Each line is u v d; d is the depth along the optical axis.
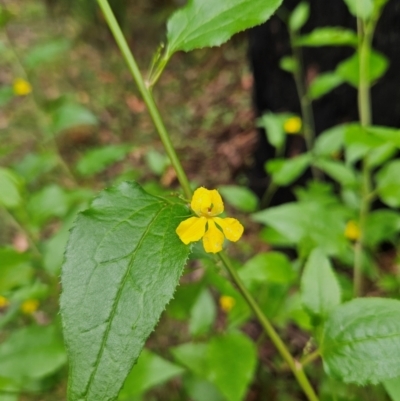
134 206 0.11
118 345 0.09
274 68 0.44
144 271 0.10
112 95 0.81
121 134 0.72
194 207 0.11
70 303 0.10
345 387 0.24
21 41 0.91
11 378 0.21
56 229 0.50
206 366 0.22
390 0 0.34
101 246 0.10
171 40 0.13
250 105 0.69
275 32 0.42
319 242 0.23
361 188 0.29
